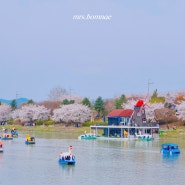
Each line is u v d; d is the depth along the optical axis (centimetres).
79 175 13350
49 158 16925
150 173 13762
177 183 12338
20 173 13600
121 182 12406
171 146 18525
